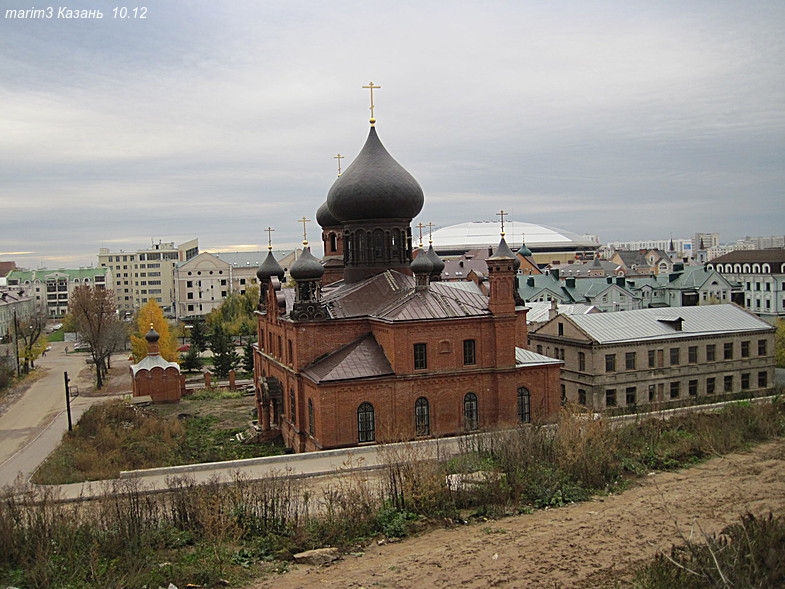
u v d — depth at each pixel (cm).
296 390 5869
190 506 3594
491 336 5719
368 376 5400
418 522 3538
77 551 3139
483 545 3153
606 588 2672
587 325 7306
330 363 5625
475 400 5709
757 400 6222
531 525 3419
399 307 5666
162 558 3167
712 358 7606
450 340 5616
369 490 4075
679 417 5434
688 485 3969
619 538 3158
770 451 4681
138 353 12006
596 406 7038
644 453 4541
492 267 5675
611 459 4272
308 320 5781
